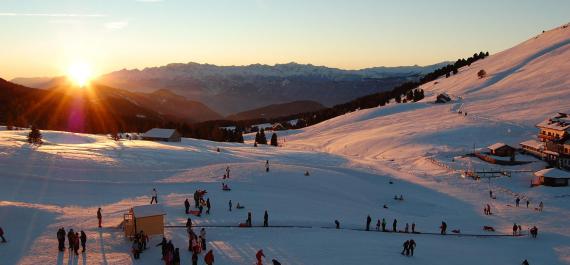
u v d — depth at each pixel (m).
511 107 170.12
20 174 70.06
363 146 151.50
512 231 61.19
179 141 146.50
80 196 62.41
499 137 133.88
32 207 50.59
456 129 147.38
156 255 37.50
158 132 144.38
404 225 60.59
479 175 100.56
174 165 90.56
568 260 48.56
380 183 91.62
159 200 60.94
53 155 85.44
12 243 39.28
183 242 41.62
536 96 180.62
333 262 39.16
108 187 68.75
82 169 78.12
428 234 56.41
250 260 38.00
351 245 45.06
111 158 89.88
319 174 87.00
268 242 43.88
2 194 59.28
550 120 120.12
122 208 55.03
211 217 52.47
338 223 53.66
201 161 97.25
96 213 51.81
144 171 81.75
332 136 191.12
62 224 45.97
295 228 50.25
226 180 77.44
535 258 48.84
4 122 197.75
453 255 46.22
